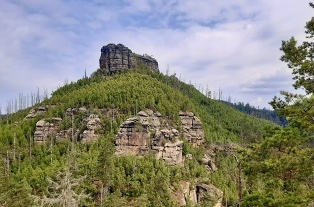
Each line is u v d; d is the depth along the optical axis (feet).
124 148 317.01
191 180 288.10
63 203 80.69
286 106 66.64
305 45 65.00
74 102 384.88
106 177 213.46
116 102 375.66
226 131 459.73
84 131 331.98
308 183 64.80
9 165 281.74
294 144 64.64
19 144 330.95
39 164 283.18
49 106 414.41
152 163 278.87
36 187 233.14
